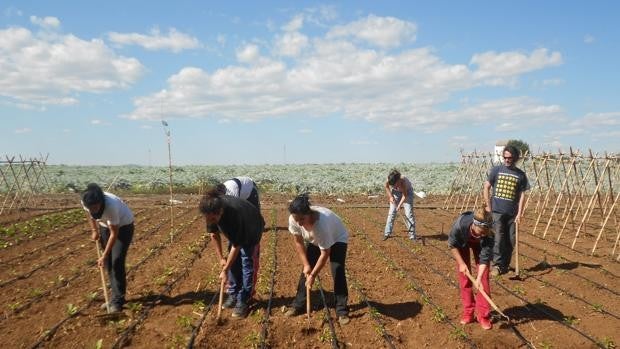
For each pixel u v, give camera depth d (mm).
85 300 7734
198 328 6570
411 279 8953
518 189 9086
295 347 6203
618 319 7000
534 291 8266
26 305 7625
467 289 6656
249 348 6086
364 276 9273
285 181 31547
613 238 13109
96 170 45781
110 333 6516
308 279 6559
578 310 7371
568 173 13539
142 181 31453
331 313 7188
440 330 6605
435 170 42594
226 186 7512
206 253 11219
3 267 10156
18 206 19703
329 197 25938
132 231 7168
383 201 24297
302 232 6355
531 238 13125
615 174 14195
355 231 14289
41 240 13172
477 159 19656
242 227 6410
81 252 11523
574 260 10438
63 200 23188
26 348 6117
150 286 8453
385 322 6926
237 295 7129
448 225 15805
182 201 23500
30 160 20531
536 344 6164
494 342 6195
